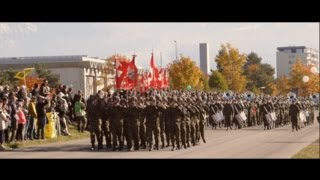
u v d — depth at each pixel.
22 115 31.44
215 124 50.00
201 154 25.64
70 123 40.38
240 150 27.59
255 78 155.88
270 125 49.25
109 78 99.69
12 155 25.81
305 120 53.38
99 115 28.58
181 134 28.62
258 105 56.84
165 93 32.75
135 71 40.00
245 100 55.91
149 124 28.20
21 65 101.19
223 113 49.62
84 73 98.62
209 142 33.09
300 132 43.66
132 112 27.95
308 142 32.47
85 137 36.84
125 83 39.94
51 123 34.66
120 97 29.12
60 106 36.41
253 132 44.12
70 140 34.78
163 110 28.39
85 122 38.78
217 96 51.97
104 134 29.06
